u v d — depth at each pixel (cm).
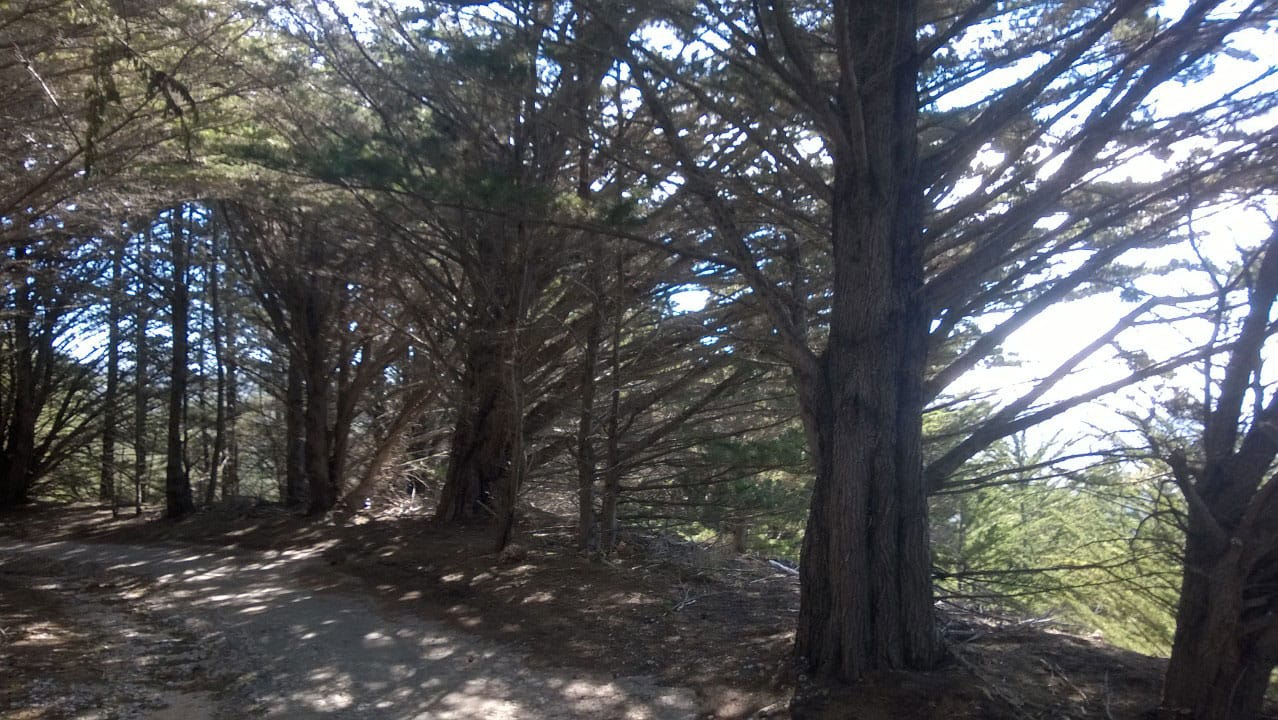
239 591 1167
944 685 629
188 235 1964
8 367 2473
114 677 762
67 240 1483
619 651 824
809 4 782
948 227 709
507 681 748
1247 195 673
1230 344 584
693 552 1299
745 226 1071
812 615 696
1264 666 545
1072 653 725
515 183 802
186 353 2109
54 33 923
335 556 1386
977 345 729
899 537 673
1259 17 637
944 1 798
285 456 2484
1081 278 717
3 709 654
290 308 1791
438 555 1295
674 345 1311
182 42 1060
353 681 752
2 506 2380
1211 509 568
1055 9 772
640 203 1030
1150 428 639
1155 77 661
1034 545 1638
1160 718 567
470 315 1388
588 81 1006
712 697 693
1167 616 1186
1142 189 716
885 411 675
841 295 698
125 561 1457
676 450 1341
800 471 1196
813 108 686
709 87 780
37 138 1054
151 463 2872
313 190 1165
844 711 621
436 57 930
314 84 1167
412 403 1853
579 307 1398
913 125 704
